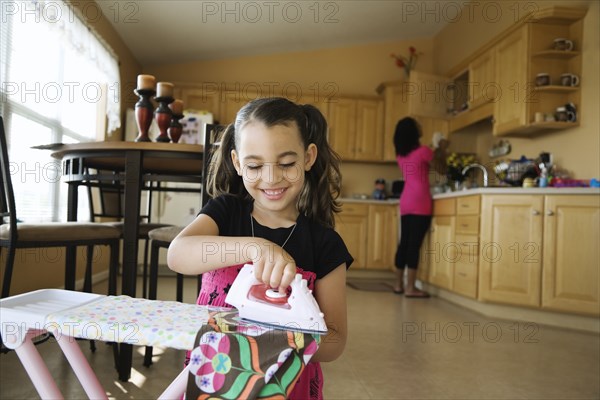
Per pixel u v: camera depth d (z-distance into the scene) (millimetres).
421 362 2072
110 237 1904
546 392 1754
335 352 757
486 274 3201
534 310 3078
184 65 5547
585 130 3289
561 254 2941
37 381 591
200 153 1812
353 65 5688
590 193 2869
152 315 609
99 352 2016
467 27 4801
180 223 4535
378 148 5465
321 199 937
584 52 3350
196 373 534
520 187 3268
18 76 2562
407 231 3965
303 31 5035
